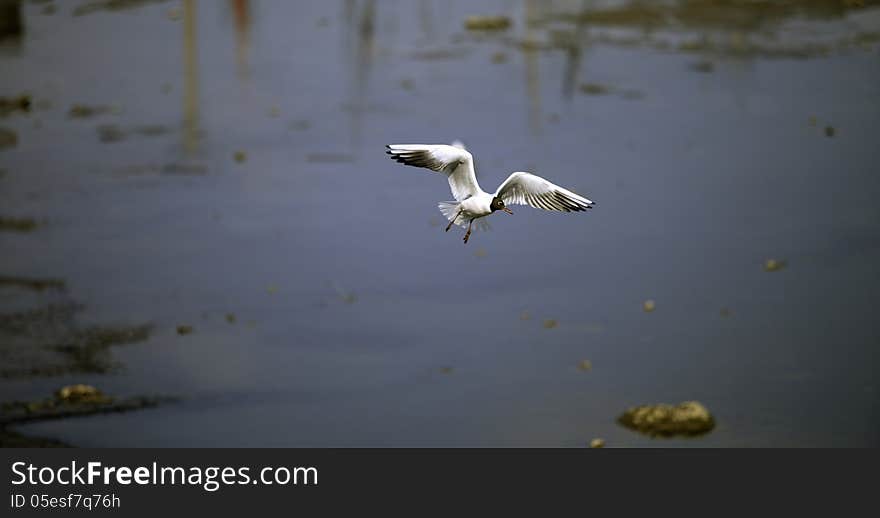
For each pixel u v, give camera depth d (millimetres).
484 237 30094
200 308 25859
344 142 38188
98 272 28016
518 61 46062
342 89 44188
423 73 45625
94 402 21234
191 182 34750
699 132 37094
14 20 53344
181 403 21297
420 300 26172
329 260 28656
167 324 25016
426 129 39062
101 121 41344
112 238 30297
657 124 38094
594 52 46250
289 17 56188
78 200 33312
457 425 20391
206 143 38469
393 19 54375
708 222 30078
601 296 25953
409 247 29484
